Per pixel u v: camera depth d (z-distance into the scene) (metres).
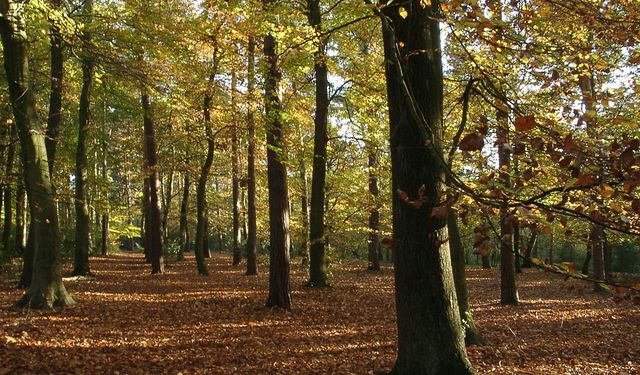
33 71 14.23
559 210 2.99
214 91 13.98
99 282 16.20
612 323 11.52
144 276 19.23
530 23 5.05
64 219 25.95
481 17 3.45
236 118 14.67
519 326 11.14
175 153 23.44
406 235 5.57
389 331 10.20
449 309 5.61
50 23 10.17
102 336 8.59
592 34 5.98
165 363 7.30
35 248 10.52
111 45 11.16
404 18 5.34
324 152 16.45
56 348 7.55
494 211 3.11
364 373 7.11
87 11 13.45
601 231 3.75
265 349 8.41
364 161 20.38
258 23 9.82
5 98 12.55
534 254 28.20
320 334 9.79
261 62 10.42
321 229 16.36
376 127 15.01
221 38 10.69
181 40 10.46
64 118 19.27
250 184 21.47
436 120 5.50
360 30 12.21
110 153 25.77
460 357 5.56
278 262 12.17
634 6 5.09
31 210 10.40
